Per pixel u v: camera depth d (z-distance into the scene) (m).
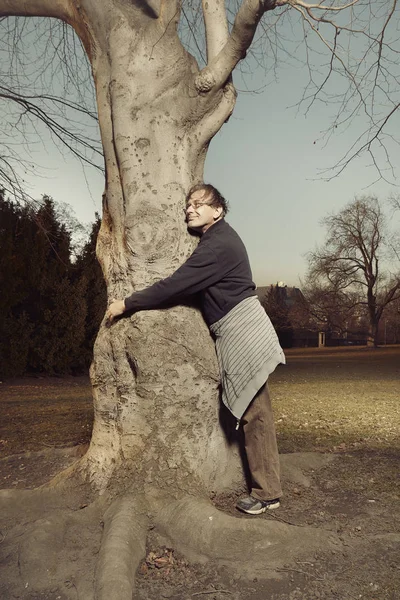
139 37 3.51
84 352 14.92
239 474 3.61
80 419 7.07
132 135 3.49
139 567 2.71
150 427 3.33
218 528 2.85
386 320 61.53
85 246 15.02
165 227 3.48
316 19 4.23
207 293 3.31
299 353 37.78
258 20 3.29
